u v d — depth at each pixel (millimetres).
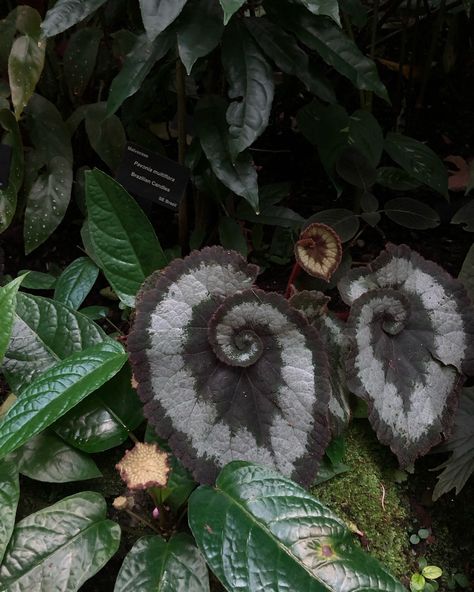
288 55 688
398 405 682
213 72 791
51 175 826
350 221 811
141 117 894
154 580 575
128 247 716
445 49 1030
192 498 589
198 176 797
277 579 535
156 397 633
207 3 649
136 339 633
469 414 707
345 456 719
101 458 702
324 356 644
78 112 830
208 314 648
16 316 692
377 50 1103
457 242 914
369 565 546
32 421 580
